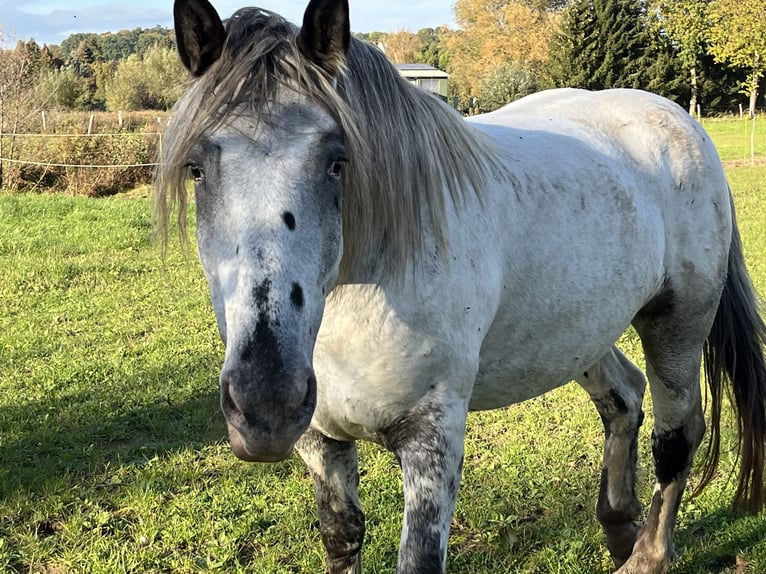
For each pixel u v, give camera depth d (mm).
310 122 1514
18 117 15422
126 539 3029
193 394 4520
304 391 1392
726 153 19984
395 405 1898
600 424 4027
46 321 6055
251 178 1449
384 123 1768
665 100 2891
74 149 14922
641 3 33812
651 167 2594
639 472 3557
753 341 2865
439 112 1979
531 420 4086
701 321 2736
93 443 3865
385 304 1803
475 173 1996
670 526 2734
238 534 3016
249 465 3645
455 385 1935
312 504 3271
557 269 2217
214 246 1485
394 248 1779
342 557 2256
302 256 1447
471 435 3973
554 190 2248
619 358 3039
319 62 1617
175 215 1971
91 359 5129
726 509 3141
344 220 1708
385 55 1875
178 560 2863
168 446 3830
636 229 2436
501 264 2070
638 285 2477
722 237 2734
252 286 1390
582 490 3340
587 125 2617
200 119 1511
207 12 1588
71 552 2898
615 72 33438
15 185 14438
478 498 3291
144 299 6730
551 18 41562
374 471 3561
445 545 1908
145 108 26406
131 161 14945
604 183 2385
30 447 3826
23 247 8727
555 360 2354
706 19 30016
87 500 3281
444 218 1866
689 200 2666
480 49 42250
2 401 4402
